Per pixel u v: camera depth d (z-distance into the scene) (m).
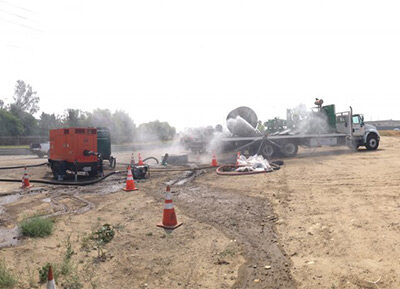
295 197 7.64
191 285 3.47
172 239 4.95
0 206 7.27
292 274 3.69
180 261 4.11
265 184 9.58
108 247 4.60
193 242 4.80
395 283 3.33
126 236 5.09
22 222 5.41
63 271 3.70
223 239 4.93
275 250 4.45
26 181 10.08
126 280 3.58
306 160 16.30
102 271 3.80
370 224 5.28
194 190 9.16
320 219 5.73
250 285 3.46
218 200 7.70
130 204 7.44
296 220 5.77
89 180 11.06
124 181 11.14
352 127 20.30
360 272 3.62
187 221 5.95
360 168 12.28
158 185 10.21
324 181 9.65
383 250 4.19
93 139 10.95
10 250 4.36
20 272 3.66
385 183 8.82
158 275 3.71
